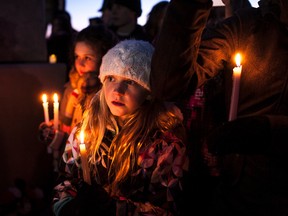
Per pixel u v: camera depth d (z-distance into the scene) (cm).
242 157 117
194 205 159
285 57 107
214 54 114
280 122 100
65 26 480
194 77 111
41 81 304
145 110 141
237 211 120
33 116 303
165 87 106
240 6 140
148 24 300
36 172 314
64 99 232
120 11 317
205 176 161
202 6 96
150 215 137
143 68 135
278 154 101
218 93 143
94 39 208
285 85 107
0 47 292
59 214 138
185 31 98
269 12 109
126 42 141
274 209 112
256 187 115
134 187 138
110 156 143
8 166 292
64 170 150
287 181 110
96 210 138
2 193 289
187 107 167
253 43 111
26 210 276
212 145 104
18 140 296
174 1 98
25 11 305
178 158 136
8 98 285
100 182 144
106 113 146
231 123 102
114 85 137
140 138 140
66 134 211
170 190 134
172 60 101
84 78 206
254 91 112
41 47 323
